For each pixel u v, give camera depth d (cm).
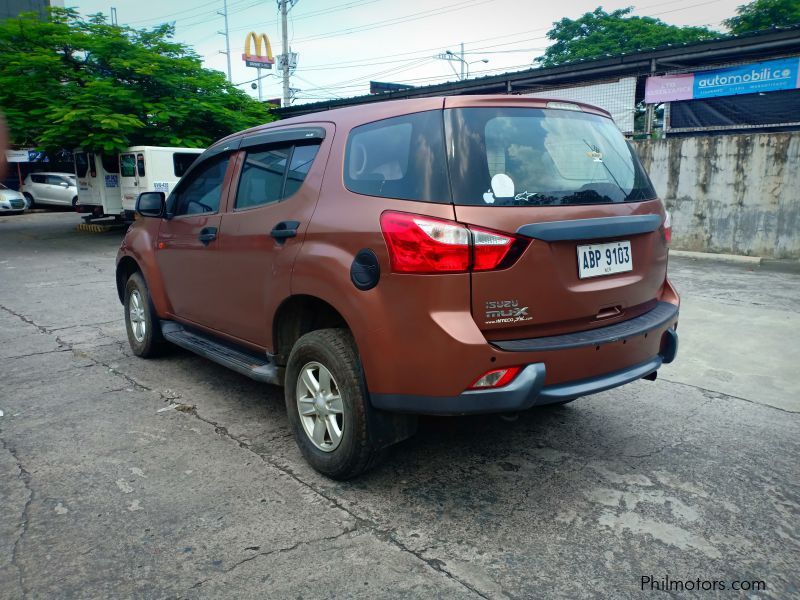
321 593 226
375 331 269
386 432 292
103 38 1538
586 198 284
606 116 334
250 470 323
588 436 364
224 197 397
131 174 1580
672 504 288
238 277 371
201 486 306
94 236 1638
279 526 270
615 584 231
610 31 3962
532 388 256
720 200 1077
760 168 1027
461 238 249
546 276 264
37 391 447
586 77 1405
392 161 280
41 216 2284
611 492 299
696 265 996
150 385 459
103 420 392
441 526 270
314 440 316
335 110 336
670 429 373
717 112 1189
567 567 241
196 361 519
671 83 1225
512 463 329
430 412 263
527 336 267
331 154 316
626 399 423
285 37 3291
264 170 365
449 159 261
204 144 1670
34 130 1440
